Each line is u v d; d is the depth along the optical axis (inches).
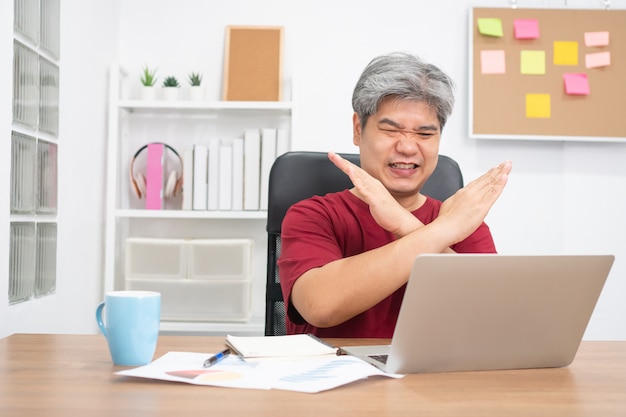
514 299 33.9
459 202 46.2
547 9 107.3
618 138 106.6
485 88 106.4
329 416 26.2
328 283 45.3
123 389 30.0
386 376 33.3
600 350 42.8
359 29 107.4
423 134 55.0
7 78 58.9
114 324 35.0
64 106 78.2
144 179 102.4
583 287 35.0
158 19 106.9
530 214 107.9
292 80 99.0
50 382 31.3
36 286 68.8
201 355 37.2
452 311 33.0
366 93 54.6
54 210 73.3
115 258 97.7
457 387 31.4
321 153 64.1
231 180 98.7
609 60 106.9
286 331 61.6
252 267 102.5
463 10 108.3
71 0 80.7
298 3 107.3
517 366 35.8
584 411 27.7
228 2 107.3
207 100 106.5
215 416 26.0
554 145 108.3
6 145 58.9
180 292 104.0
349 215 57.5
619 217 108.1
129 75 106.3
